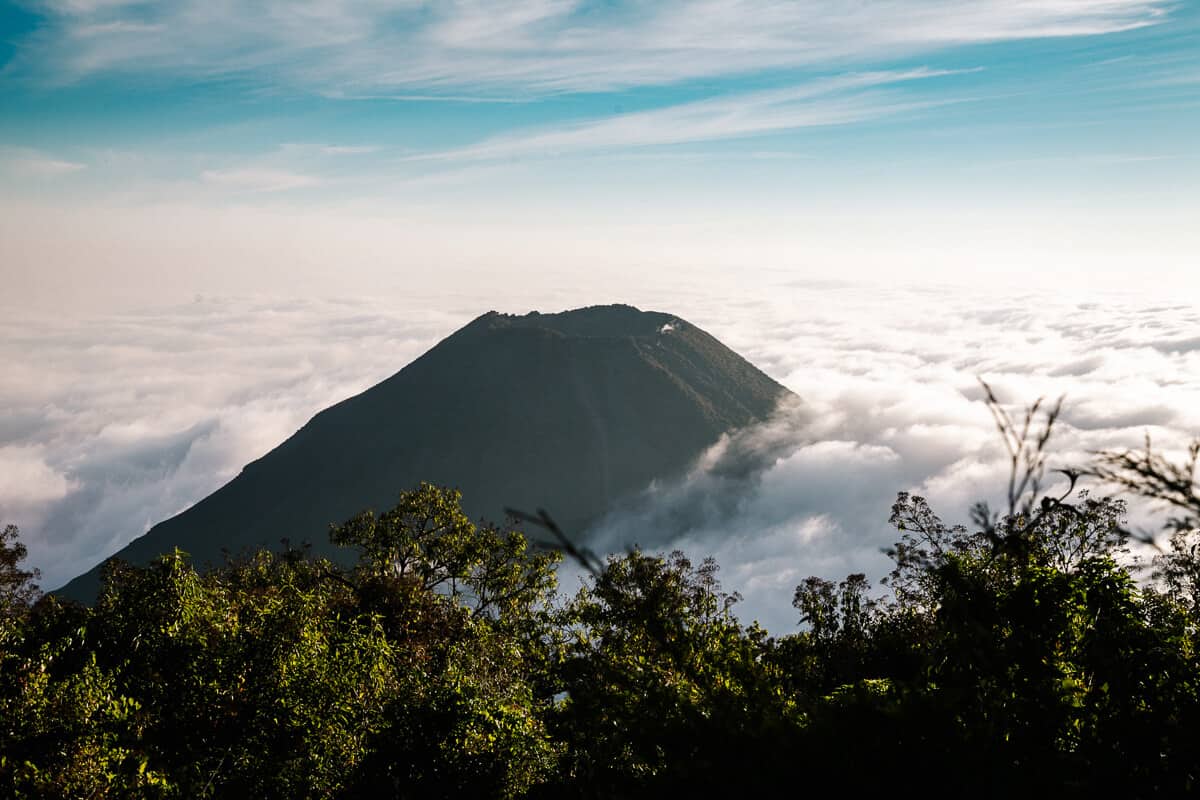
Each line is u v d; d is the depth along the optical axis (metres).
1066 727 8.83
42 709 14.11
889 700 7.66
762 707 7.44
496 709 18.52
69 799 13.05
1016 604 11.23
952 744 7.26
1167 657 10.43
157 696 17.58
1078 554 15.22
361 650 20.91
